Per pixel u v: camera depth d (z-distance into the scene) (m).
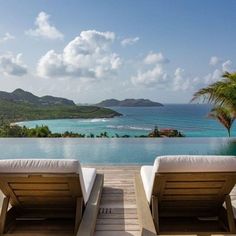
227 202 2.88
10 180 2.71
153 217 2.78
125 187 4.57
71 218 3.21
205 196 2.95
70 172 2.66
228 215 2.84
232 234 2.78
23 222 3.18
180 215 3.14
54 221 3.21
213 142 10.89
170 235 2.82
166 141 11.48
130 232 3.02
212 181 2.79
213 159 2.68
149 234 2.41
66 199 2.95
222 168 2.69
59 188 2.80
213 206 3.09
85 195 3.03
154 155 10.25
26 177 2.65
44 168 2.63
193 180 2.77
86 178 3.67
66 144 11.42
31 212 3.12
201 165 2.67
